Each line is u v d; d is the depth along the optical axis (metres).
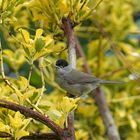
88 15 8.59
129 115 13.27
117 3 14.09
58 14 8.60
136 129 13.46
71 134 7.18
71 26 8.59
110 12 14.11
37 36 7.81
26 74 12.41
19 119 7.12
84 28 13.32
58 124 7.25
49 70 12.44
